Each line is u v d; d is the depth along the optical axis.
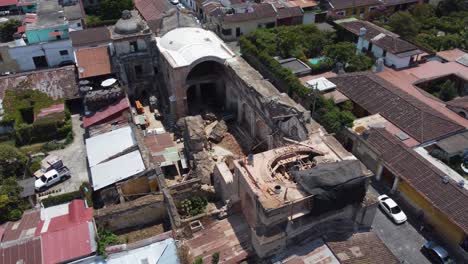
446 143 46.00
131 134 49.12
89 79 60.19
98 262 33.22
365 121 50.00
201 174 44.25
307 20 82.31
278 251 32.72
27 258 32.66
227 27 77.88
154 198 39.16
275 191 30.95
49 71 61.19
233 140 54.06
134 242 35.56
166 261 32.75
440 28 79.62
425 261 37.22
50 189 46.34
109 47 63.88
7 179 43.12
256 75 52.06
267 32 73.38
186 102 57.44
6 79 59.53
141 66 61.66
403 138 46.88
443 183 39.41
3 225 37.78
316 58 68.88
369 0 86.12
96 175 42.97
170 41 58.81
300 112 41.56
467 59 65.00
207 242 34.56
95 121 53.50
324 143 37.62
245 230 35.44
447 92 57.34
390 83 57.72
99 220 37.84
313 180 30.89
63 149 52.69
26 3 93.94
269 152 35.78
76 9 81.75
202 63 60.09
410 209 42.44
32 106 56.97
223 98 61.72
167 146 48.81
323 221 33.91
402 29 74.19
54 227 36.53
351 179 31.17
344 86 57.59
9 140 54.91
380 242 33.94
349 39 74.12
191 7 94.75
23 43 71.44
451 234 37.94
